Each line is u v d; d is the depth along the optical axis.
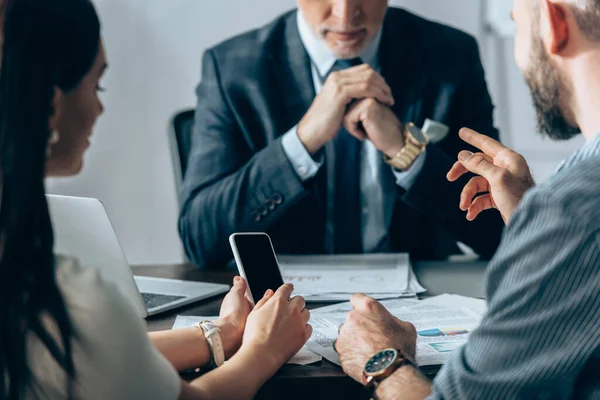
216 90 2.07
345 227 1.99
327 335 1.15
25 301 0.73
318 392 0.98
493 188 1.16
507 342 0.76
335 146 2.01
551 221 0.75
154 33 3.06
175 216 3.14
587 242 0.73
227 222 1.82
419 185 1.84
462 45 2.14
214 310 1.33
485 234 1.86
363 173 2.01
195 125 2.08
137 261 3.16
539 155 3.15
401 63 2.10
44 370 0.75
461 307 1.30
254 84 2.05
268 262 1.20
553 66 0.90
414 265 1.71
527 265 0.76
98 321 0.76
